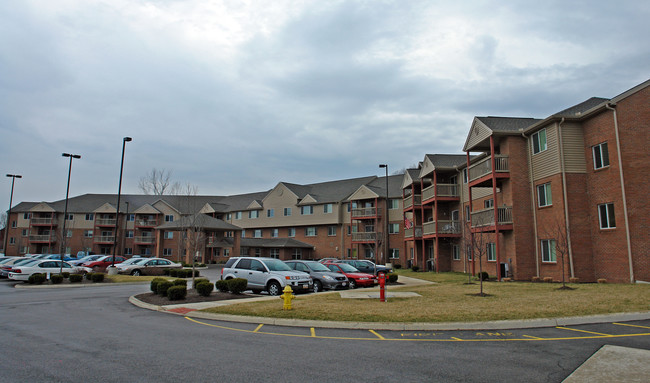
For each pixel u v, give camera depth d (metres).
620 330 9.90
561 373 6.61
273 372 6.69
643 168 18.80
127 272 31.48
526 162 24.41
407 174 41.91
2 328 10.55
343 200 51.44
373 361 7.38
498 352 7.99
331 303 14.10
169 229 46.06
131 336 9.57
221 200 70.75
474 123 27.02
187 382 6.15
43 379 6.23
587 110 20.91
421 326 10.51
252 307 13.44
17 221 70.44
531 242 23.70
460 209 34.38
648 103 19.12
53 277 24.94
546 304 12.91
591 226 20.81
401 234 46.72
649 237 18.34
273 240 54.56
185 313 13.31
